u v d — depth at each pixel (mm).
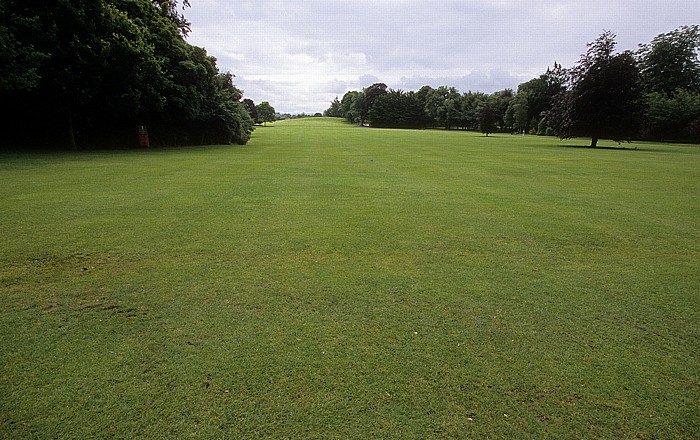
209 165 15758
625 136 34594
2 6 17203
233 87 37906
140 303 3918
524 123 78938
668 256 5645
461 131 92812
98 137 25547
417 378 2809
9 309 3775
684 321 3719
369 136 51594
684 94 50438
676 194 10797
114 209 7883
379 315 3729
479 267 5070
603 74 33906
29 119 22797
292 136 49469
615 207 8969
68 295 4086
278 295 4129
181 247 5637
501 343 3283
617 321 3699
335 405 2531
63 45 19469
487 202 9266
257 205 8461
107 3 21766
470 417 2451
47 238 5949
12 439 2234
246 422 2381
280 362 2969
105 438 2254
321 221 7234
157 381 2740
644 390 2727
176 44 27734
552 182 12773
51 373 2818
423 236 6414
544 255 5598
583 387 2750
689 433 2352
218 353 3074
